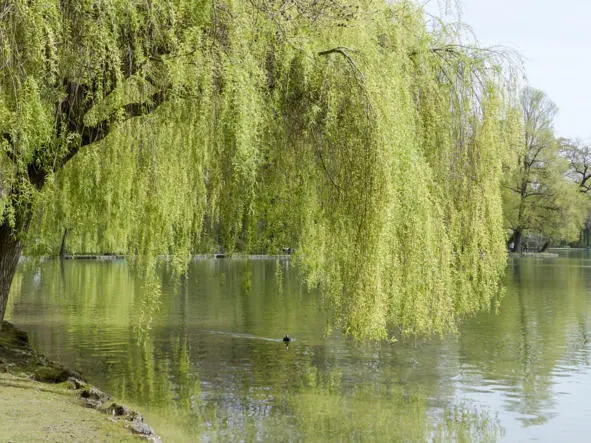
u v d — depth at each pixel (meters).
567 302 21.61
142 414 8.55
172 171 8.61
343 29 8.36
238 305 20.34
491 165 10.12
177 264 9.13
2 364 10.02
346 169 8.19
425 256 8.59
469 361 12.10
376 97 7.98
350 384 10.41
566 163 49.06
